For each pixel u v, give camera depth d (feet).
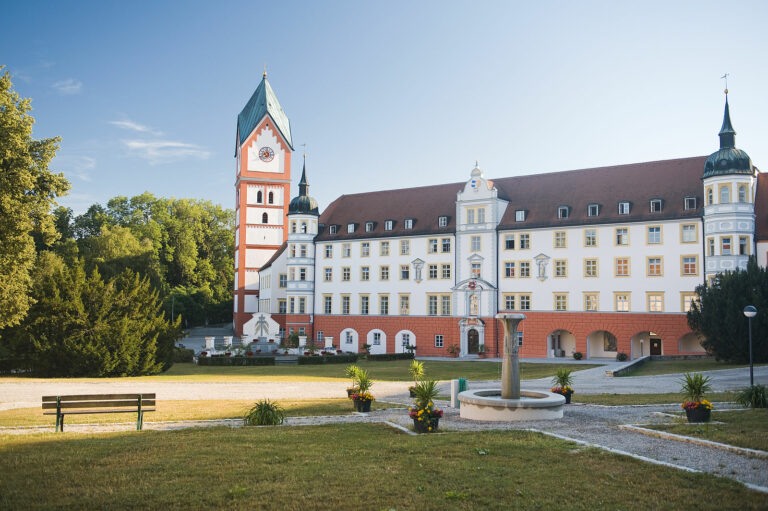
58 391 108.06
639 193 216.33
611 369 150.92
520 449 48.96
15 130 128.26
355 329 268.82
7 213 124.36
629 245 212.02
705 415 62.90
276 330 285.02
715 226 191.83
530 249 230.68
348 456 47.03
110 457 46.29
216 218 469.98
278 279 306.14
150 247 330.95
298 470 42.80
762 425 59.41
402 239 260.42
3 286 128.67
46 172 139.23
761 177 206.18
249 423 67.21
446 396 104.68
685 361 177.17
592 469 42.78
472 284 240.12
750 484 38.75
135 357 145.38
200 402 92.68
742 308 152.66
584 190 229.45
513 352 73.56
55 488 38.45
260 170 341.21
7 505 35.32
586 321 218.18
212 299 432.66
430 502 36.35
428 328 251.39
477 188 242.37
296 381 134.51
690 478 40.29
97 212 407.85
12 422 69.36
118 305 150.71
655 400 87.35
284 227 344.08
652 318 206.49
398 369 175.11
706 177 194.59
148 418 74.23
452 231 247.50
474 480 40.45
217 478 40.81
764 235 192.24
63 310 141.59
